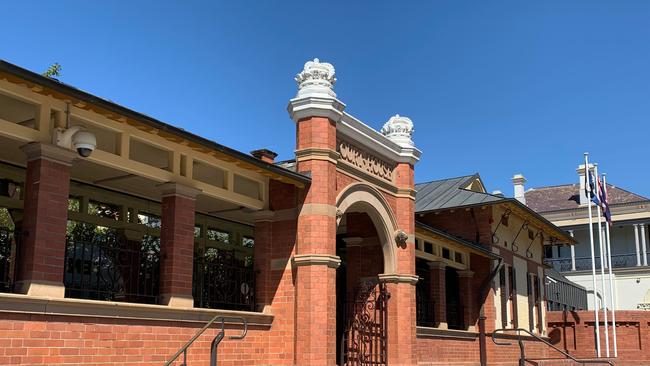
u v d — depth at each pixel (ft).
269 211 45.29
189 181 38.27
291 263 44.19
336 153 45.73
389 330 51.52
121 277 40.45
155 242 51.52
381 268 54.19
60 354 29.81
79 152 30.73
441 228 76.28
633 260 160.45
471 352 69.10
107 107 30.86
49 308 29.37
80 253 45.29
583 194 167.63
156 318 34.83
